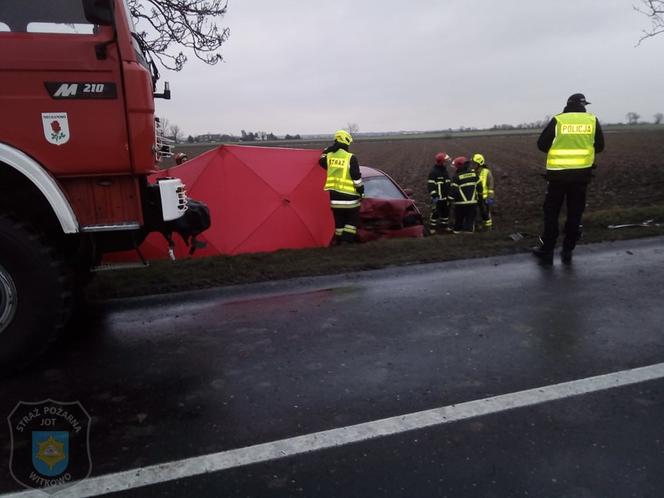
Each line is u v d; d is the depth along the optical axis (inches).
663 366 136.2
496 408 117.4
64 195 136.8
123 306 194.9
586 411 115.4
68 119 135.3
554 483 91.9
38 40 131.0
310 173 301.9
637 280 212.7
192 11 323.9
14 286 134.3
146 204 155.8
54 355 151.6
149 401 123.9
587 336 156.6
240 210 286.2
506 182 853.8
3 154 129.8
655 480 92.3
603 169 930.1
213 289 213.5
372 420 113.7
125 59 137.8
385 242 283.6
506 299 193.0
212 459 101.2
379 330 165.2
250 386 130.2
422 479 93.8
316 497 89.7
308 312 183.8
